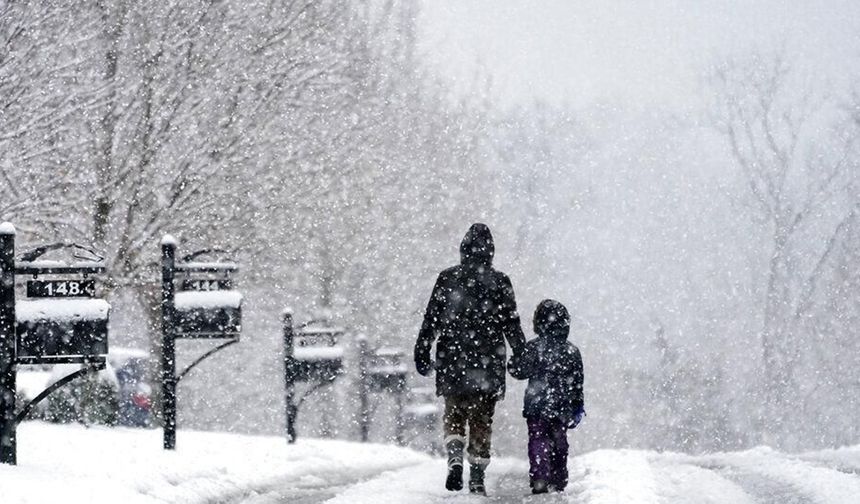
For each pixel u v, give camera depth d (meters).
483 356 27.47
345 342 89.62
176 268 33.91
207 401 94.75
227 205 70.75
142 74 69.06
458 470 27.14
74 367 45.81
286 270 75.69
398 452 46.56
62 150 62.75
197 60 71.00
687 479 30.62
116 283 67.38
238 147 71.25
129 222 67.75
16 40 58.81
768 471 32.69
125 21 68.75
